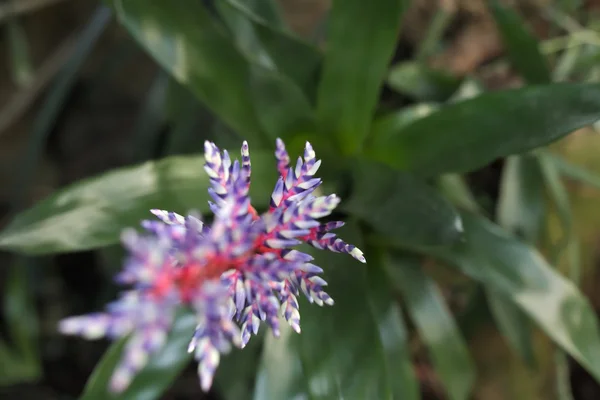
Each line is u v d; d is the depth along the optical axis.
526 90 0.86
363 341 0.86
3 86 1.39
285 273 0.58
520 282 0.92
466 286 1.06
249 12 0.90
